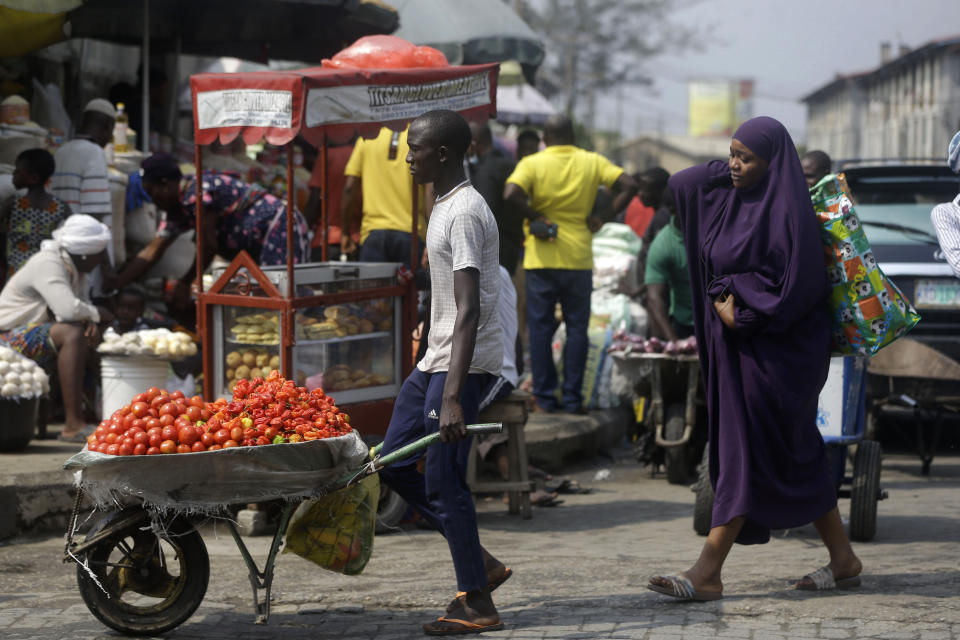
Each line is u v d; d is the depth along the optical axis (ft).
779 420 18.04
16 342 27.53
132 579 16.74
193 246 35.73
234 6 42.88
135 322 31.19
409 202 30.76
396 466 17.60
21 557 21.66
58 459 25.36
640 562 21.35
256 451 15.88
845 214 18.26
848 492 23.95
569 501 29.17
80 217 28.17
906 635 15.97
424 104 24.80
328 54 47.93
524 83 61.77
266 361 24.07
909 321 18.51
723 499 17.87
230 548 22.75
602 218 36.01
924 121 201.36
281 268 25.13
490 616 16.72
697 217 18.81
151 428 16.11
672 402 31.24
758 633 16.17
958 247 19.45
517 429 26.66
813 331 18.19
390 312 25.96
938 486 30.71
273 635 16.83
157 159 29.17
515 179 33.63
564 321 35.37
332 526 17.17
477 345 16.97
